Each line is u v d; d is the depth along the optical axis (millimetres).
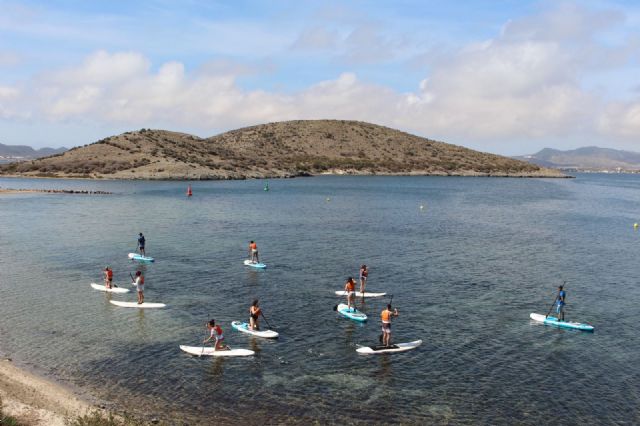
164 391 21719
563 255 52844
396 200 118500
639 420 20062
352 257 49656
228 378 23047
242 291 37031
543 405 21094
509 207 106188
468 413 20328
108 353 25594
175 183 171250
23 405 19797
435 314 32625
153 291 36781
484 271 44812
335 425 19281
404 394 21766
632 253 54719
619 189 199000
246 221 75625
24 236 59781
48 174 189500
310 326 30016
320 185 176125
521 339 28453
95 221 73812
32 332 28297
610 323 31531
